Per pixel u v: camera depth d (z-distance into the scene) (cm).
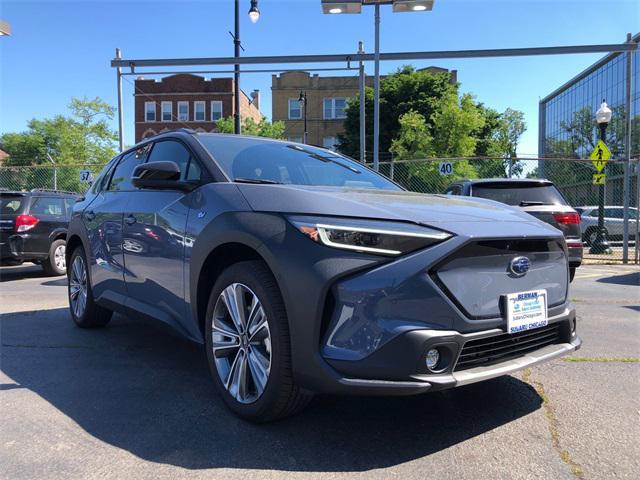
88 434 277
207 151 358
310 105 4209
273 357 264
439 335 241
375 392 238
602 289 799
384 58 1345
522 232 280
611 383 357
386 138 3462
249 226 279
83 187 1934
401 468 242
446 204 312
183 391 339
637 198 1211
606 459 251
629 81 1266
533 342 293
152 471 239
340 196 287
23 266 1189
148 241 375
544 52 1288
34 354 426
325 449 259
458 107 2834
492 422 292
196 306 322
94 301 482
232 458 251
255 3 1747
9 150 4738
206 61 1389
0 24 1209
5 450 260
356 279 245
